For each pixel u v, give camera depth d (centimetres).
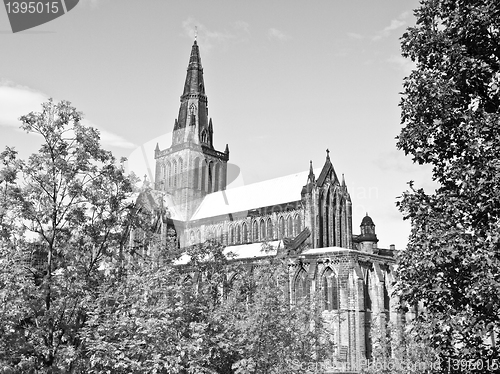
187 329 4119
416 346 5241
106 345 3638
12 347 3719
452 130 3538
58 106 4319
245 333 4797
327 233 13688
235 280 5919
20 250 4100
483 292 3064
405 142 3734
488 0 3497
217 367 4503
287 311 5797
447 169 3600
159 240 4803
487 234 3244
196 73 17638
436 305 3459
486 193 3284
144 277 4191
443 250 3244
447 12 3750
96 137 4406
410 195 3678
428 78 3666
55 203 4178
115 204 4494
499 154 3312
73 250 4381
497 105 3659
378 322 11412
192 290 4525
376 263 12038
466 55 3575
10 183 4144
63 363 3838
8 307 3744
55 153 4306
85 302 4053
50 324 3969
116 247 4541
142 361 3838
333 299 11475
